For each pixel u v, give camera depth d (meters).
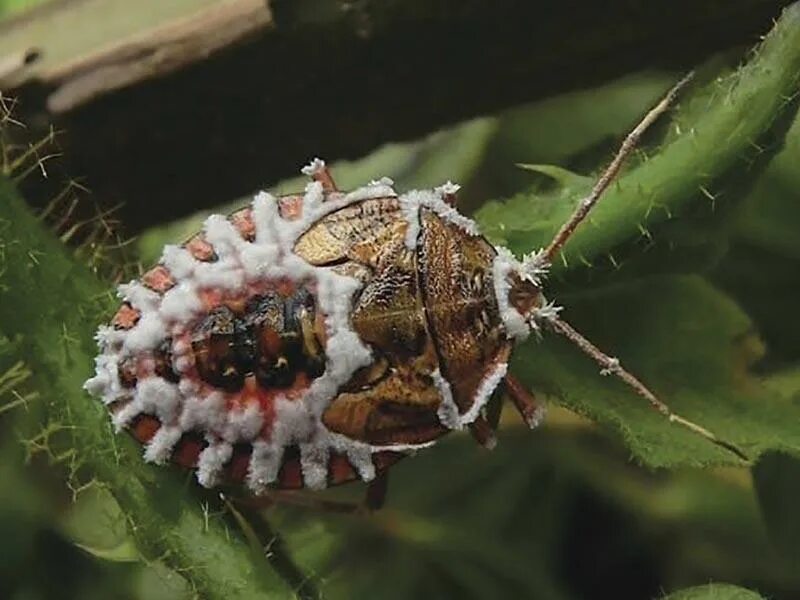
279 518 0.06
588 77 0.05
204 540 0.05
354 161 0.06
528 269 0.05
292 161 0.06
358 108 0.05
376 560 0.07
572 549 0.07
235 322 0.05
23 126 0.05
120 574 0.07
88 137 0.05
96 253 0.05
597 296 0.05
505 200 0.06
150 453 0.05
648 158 0.05
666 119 0.05
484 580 0.07
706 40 0.05
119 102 0.05
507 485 0.07
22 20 0.05
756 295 0.06
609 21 0.05
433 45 0.05
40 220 0.05
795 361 0.06
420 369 0.05
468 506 0.07
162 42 0.05
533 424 0.05
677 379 0.05
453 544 0.07
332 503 0.05
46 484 0.07
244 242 0.05
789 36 0.05
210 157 0.05
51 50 0.05
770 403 0.05
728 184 0.05
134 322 0.05
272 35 0.05
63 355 0.05
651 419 0.05
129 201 0.06
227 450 0.05
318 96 0.05
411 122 0.05
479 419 0.05
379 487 0.05
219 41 0.05
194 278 0.05
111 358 0.05
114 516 0.05
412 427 0.05
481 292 0.05
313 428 0.05
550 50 0.05
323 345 0.05
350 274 0.05
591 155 0.05
